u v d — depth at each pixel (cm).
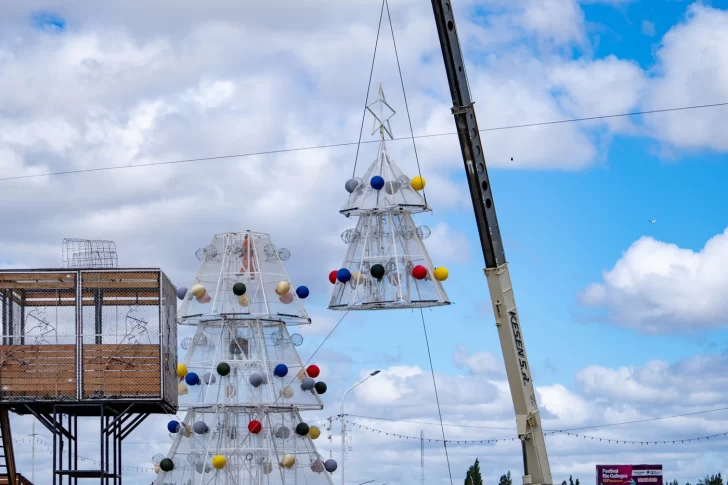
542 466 3603
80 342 4612
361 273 4381
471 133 3600
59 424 4728
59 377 4588
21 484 4769
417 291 4362
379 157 4494
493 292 3625
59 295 4644
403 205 4403
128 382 4603
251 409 4709
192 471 4622
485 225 3622
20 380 4584
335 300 4409
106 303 4650
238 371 4722
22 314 4622
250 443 4675
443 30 3591
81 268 4653
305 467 4750
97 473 4591
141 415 4931
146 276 4659
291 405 4734
